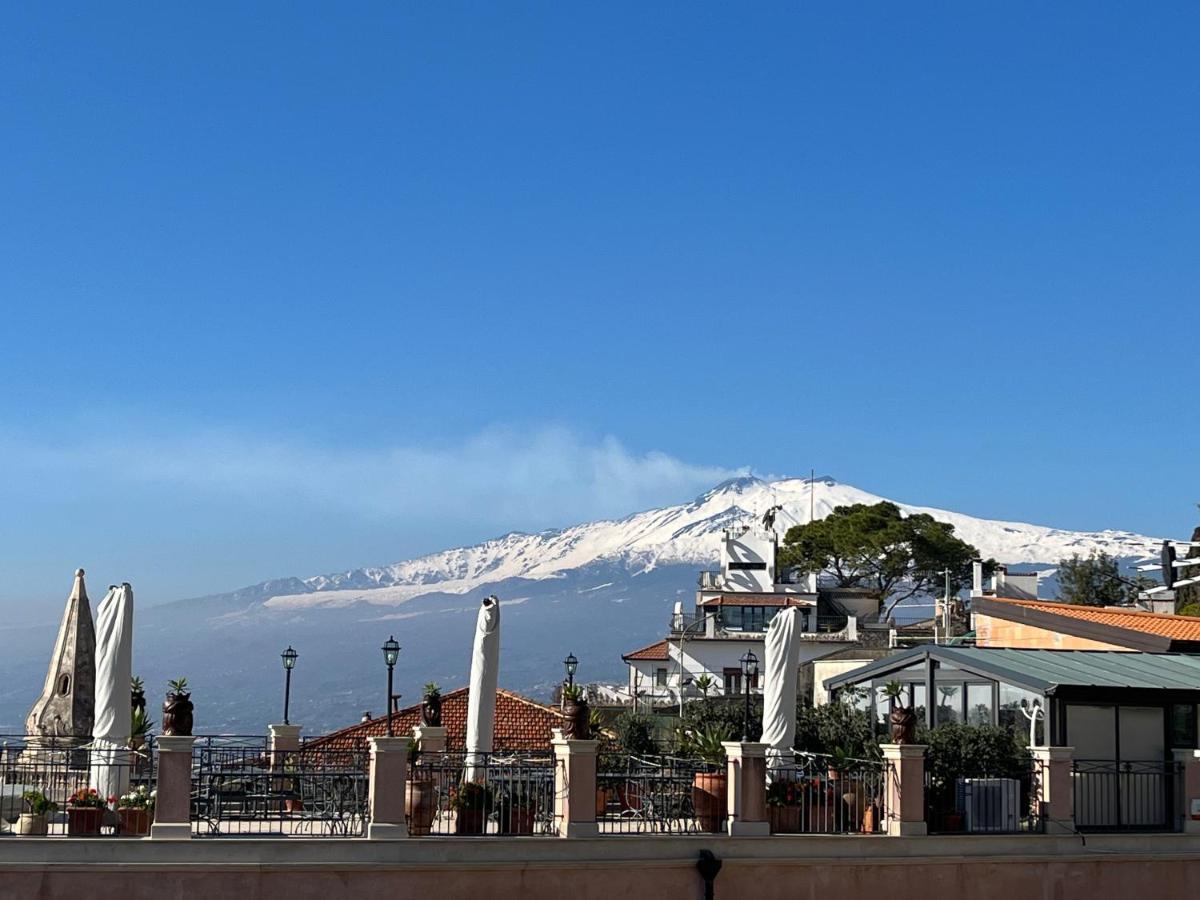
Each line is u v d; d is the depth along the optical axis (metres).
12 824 23.58
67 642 31.05
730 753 25.25
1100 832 27.42
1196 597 68.19
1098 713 28.80
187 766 22.30
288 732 30.31
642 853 24.11
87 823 22.55
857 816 26.48
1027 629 37.47
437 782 26.64
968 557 98.75
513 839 23.42
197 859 21.95
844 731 32.28
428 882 22.89
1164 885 27.47
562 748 24.42
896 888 25.50
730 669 86.69
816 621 90.88
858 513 100.81
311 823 24.39
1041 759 27.36
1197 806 28.20
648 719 45.09
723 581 97.81
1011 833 26.84
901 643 77.56
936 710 31.80
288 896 22.25
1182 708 29.56
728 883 24.48
